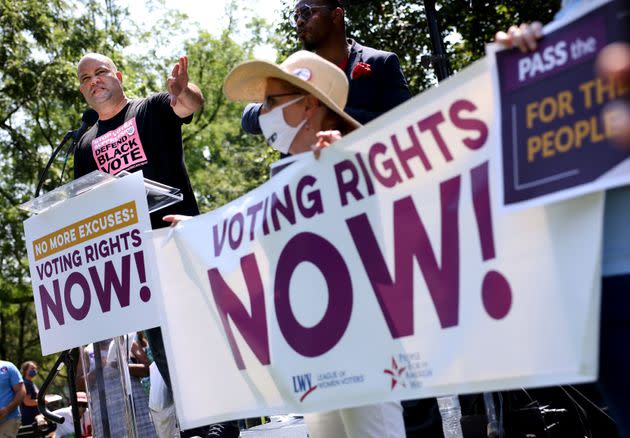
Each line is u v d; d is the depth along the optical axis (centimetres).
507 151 190
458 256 209
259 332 268
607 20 172
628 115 165
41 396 470
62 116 1994
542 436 406
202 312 292
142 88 2045
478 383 204
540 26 185
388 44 937
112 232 359
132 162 434
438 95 213
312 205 249
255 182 2517
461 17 917
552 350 188
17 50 1842
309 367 250
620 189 181
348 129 279
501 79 193
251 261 271
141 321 349
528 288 193
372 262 231
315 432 309
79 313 377
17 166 1952
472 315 206
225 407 284
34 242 399
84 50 1920
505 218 198
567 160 178
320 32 389
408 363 222
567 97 179
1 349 2444
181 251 300
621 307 181
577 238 183
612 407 187
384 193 228
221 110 2616
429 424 396
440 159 214
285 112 273
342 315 240
